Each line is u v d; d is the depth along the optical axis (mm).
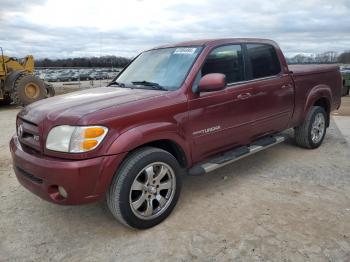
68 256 3014
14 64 13891
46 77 37125
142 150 3293
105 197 3273
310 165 5074
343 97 17484
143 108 3289
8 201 4121
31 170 3164
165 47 4551
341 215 3531
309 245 3014
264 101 4570
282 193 4117
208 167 3863
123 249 3082
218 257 2902
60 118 3072
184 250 3020
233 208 3762
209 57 4004
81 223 3574
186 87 3682
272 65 4855
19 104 13070
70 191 2967
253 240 3121
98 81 31938
